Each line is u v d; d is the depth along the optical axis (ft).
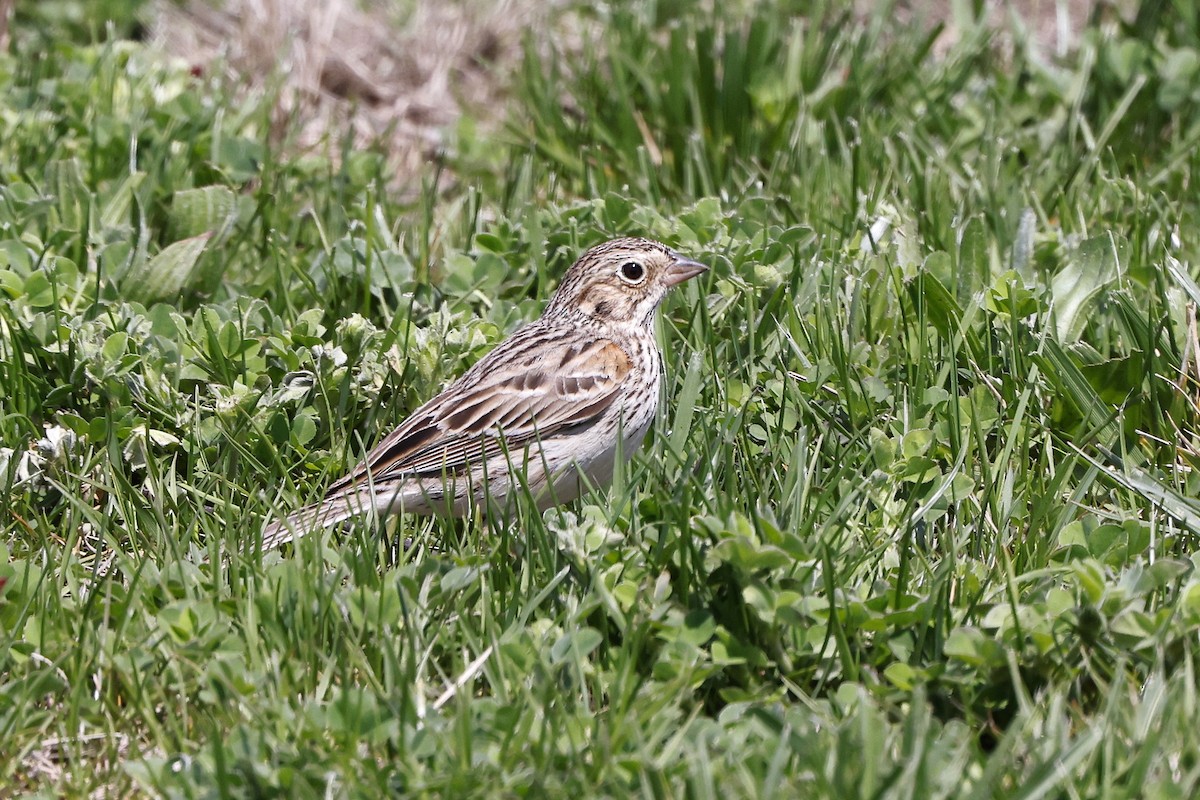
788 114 48.49
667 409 34.94
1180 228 41.16
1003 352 34.86
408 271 39.50
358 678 25.50
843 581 26.43
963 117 48.62
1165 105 49.06
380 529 29.81
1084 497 31.50
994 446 33.27
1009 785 22.50
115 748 24.32
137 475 32.58
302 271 39.22
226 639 25.30
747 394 33.17
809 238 38.73
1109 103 49.80
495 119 54.13
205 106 49.29
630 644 24.93
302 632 25.72
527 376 33.01
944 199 42.34
